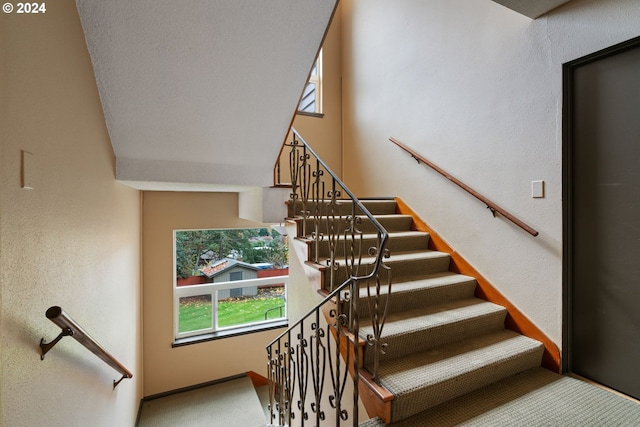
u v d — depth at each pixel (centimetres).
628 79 161
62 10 112
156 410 330
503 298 219
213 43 149
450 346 190
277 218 270
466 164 248
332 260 204
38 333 95
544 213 193
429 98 285
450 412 152
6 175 77
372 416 151
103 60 144
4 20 76
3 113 75
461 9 251
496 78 223
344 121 429
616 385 168
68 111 118
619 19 159
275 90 181
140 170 204
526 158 204
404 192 319
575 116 183
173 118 180
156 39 141
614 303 168
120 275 226
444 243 268
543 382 176
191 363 368
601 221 172
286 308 430
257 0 139
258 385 400
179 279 381
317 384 169
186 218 367
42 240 97
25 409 87
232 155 223
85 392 142
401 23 321
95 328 158
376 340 151
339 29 439
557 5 182
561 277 185
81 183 133
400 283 226
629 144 161
